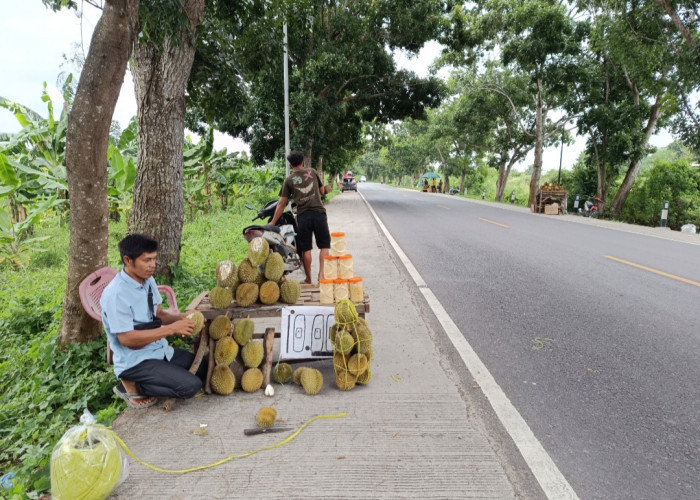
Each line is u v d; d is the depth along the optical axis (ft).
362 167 469.57
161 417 10.45
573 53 68.18
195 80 22.61
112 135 43.96
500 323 17.07
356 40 62.85
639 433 10.12
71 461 7.32
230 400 11.23
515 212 66.74
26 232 34.17
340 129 80.79
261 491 8.00
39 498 7.89
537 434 9.98
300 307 12.49
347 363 11.48
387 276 24.07
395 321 17.03
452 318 17.57
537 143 79.87
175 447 9.29
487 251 32.17
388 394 11.53
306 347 12.60
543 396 11.69
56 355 12.81
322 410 10.73
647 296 20.66
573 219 56.85
